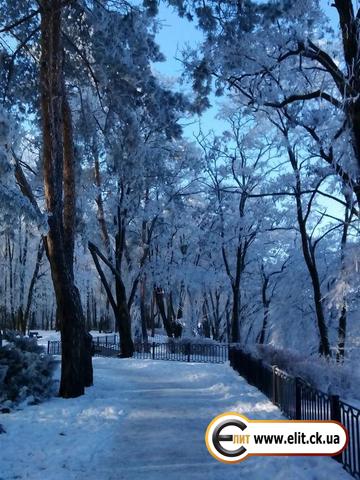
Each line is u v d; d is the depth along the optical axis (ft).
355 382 45.52
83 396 43.91
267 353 54.54
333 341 91.30
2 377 38.81
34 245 171.12
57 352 108.78
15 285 163.63
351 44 39.68
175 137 58.54
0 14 55.36
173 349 100.42
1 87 56.49
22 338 50.08
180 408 38.29
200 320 153.07
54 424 32.71
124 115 58.85
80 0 52.47
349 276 55.01
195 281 125.18
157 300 129.08
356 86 39.50
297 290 95.96
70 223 48.98
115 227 104.42
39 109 60.39
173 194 108.27
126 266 117.08
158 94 55.47
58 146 45.78
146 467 23.22
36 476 22.15
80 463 23.97
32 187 89.25
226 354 98.48
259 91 47.19
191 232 125.59
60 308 44.78
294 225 101.35
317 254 98.12
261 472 21.90
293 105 51.52
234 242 107.55
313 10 42.47
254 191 108.58
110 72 53.47
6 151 38.32
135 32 50.47
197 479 21.44
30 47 58.90
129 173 66.85
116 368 73.77
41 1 44.52
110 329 187.32
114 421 33.53
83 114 63.05
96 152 72.28
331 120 50.90
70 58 59.67
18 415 35.45
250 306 138.41
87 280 193.16
